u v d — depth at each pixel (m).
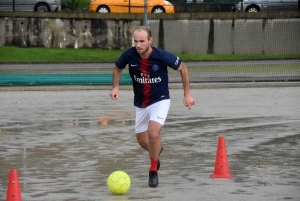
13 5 75.50
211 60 64.88
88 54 69.69
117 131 25.80
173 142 23.28
